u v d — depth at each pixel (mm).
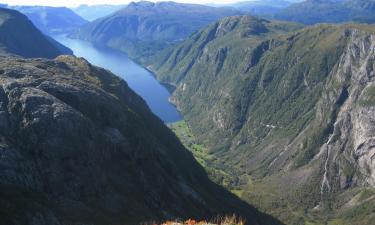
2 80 76500
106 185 70562
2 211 48938
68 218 57406
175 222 41531
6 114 68562
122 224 62719
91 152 71500
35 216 51781
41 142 65938
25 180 59531
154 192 83250
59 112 70312
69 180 64812
